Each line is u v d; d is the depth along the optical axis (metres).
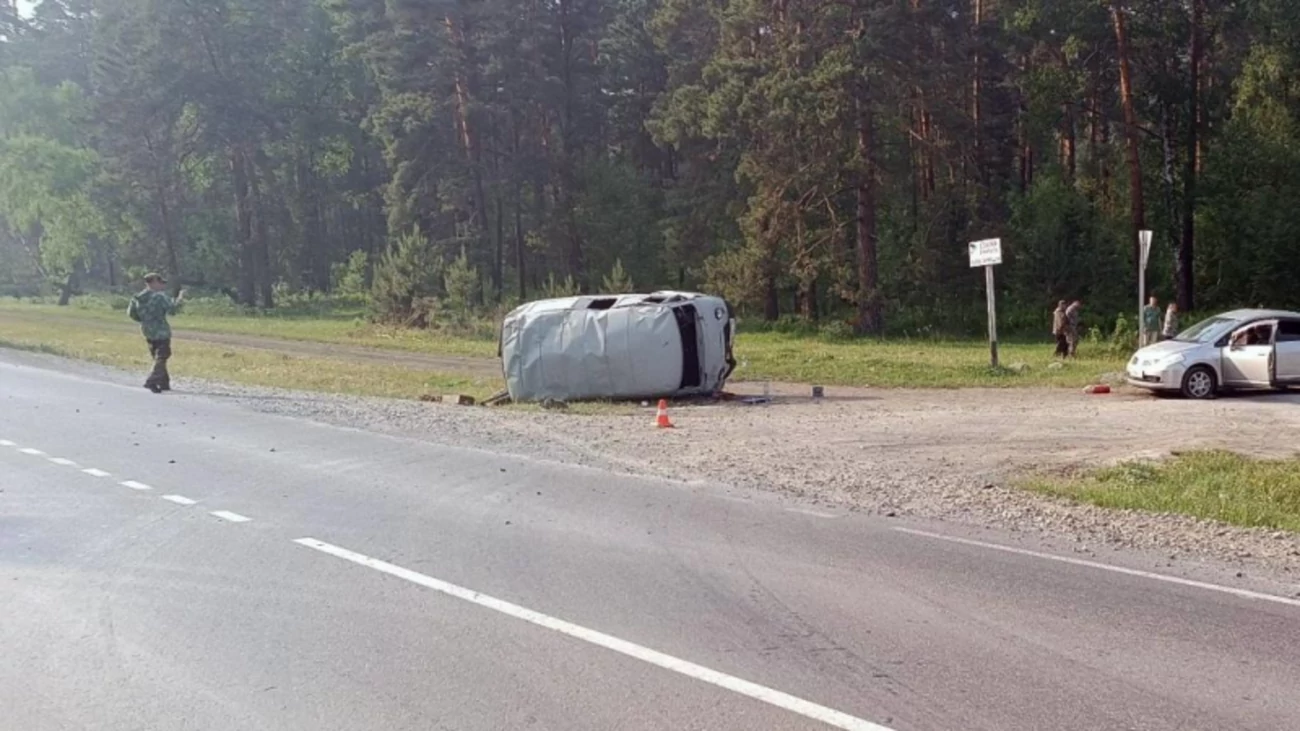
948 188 43.22
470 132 51.72
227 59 61.81
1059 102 44.19
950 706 5.17
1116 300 42.28
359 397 20.55
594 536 8.64
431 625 6.39
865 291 40.78
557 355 21.14
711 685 5.43
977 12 44.88
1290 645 6.05
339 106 71.25
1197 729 4.92
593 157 58.62
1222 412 17.53
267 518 9.24
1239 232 42.00
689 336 21.27
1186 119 44.00
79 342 33.25
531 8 52.59
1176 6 41.91
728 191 48.69
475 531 8.80
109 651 5.96
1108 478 11.52
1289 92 42.00
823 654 5.89
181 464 11.96
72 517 9.25
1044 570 7.65
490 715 5.05
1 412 16.36
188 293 64.81
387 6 50.25
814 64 39.19
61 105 69.94
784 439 14.60
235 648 6.00
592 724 4.95
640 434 15.09
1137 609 6.72
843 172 40.06
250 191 65.94
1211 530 9.02
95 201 62.34
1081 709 5.14
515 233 57.25
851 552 8.15
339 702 5.22
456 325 41.53
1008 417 17.11
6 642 6.11
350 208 81.38
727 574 7.51
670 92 52.00
